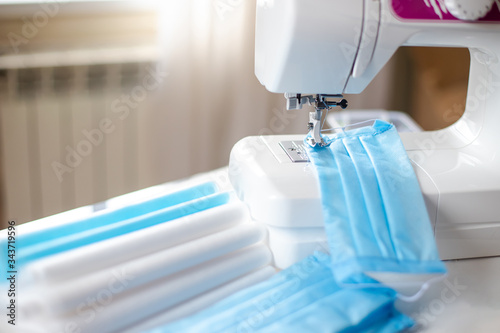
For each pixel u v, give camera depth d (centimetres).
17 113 198
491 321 87
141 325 82
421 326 85
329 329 78
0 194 206
